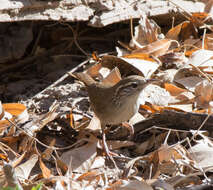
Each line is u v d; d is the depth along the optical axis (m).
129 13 12.41
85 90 11.31
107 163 8.90
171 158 8.33
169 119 9.31
